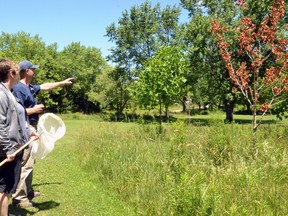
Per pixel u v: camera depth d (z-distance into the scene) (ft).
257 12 91.45
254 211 15.88
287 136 31.86
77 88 184.44
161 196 18.02
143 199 18.51
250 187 17.71
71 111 184.14
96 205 19.04
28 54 182.91
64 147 39.96
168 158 23.45
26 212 17.43
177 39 138.21
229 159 23.04
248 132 31.07
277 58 29.35
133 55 144.87
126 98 146.51
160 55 48.01
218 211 15.26
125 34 143.33
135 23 144.05
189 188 15.85
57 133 17.10
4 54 178.40
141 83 48.78
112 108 168.66
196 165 21.98
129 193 20.20
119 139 34.47
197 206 15.44
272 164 21.42
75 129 69.87
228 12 99.30
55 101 180.65
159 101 46.75
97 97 160.45
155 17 144.05
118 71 147.95
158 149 27.58
